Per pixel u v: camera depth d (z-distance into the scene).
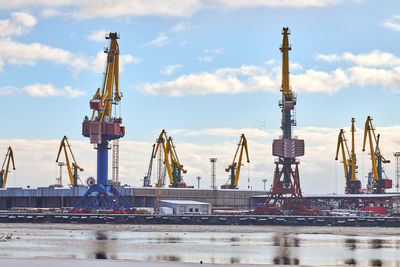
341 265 135.38
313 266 132.88
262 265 130.38
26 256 143.12
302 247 175.25
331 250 166.88
